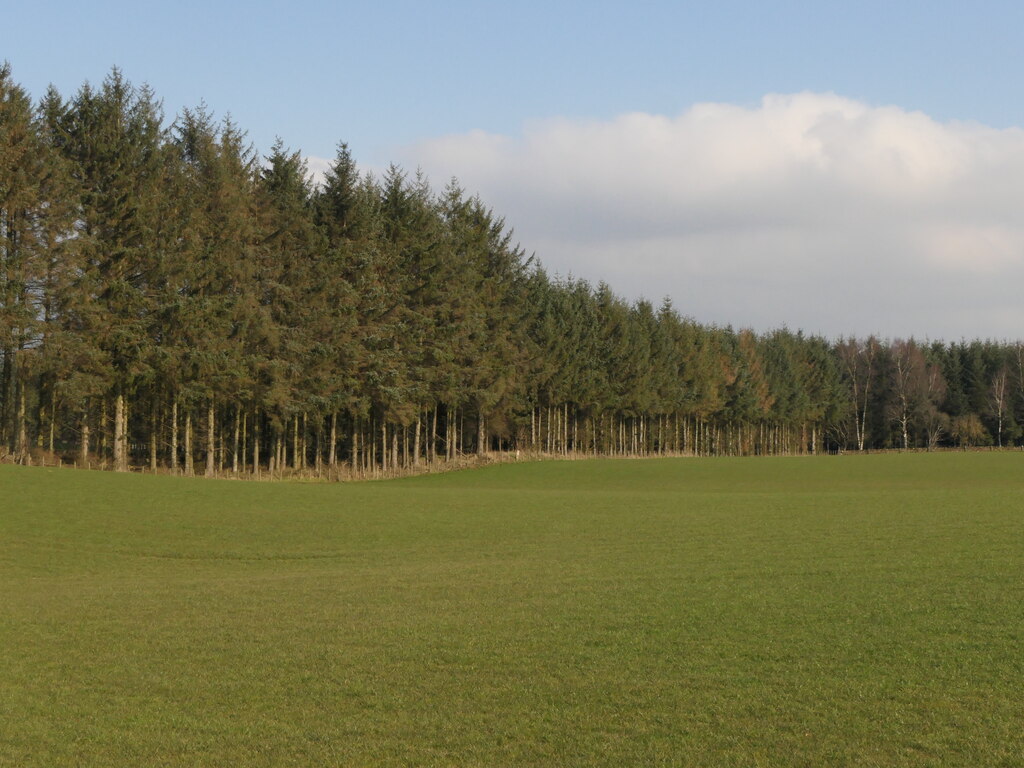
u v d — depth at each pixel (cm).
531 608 1686
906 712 1006
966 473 6862
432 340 6994
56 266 4584
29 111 4622
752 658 1258
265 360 5497
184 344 5056
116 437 5212
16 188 4406
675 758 897
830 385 13575
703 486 5988
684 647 1330
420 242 6994
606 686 1140
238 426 6275
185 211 5134
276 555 2744
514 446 10262
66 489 3772
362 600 1848
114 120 4956
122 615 1734
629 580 2012
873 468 7325
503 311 7925
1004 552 2284
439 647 1377
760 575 2028
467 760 909
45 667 1319
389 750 942
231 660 1336
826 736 942
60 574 2444
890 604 1616
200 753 948
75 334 4675
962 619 1466
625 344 9644
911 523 3028
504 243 8088
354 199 6344
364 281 6319
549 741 953
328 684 1189
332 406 6134
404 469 7112
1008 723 963
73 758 941
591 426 10206
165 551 2788
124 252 4791
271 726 1027
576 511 3728
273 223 5797
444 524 3338
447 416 8038
